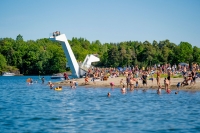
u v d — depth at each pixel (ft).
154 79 231.91
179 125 89.10
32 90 211.00
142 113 108.58
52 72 560.61
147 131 82.23
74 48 644.69
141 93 173.17
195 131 81.92
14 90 214.48
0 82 330.54
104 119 98.27
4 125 90.27
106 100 145.89
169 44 615.16
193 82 193.26
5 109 120.88
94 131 82.74
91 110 116.57
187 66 311.27
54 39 273.95
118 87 211.82
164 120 96.07
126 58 510.99
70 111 114.73
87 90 198.29
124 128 85.76
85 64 301.63
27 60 581.53
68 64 289.74
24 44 645.92
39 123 93.04
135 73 259.80
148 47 511.81
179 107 121.39
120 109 118.11
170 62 485.97
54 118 100.78
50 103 138.31
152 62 496.23
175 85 193.67
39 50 594.65
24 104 135.85
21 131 82.94
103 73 278.26
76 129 85.15
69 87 225.35
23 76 520.83
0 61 581.94
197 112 109.81
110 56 521.65
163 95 161.58
